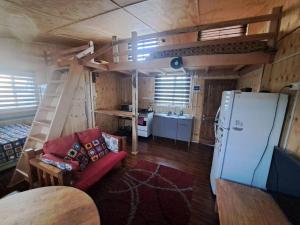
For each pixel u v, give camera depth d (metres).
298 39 1.49
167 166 3.16
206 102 4.34
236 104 1.87
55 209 1.19
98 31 3.09
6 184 2.40
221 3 2.07
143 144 4.38
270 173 1.77
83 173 2.11
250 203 1.57
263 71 2.34
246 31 3.39
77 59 2.67
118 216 1.90
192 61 2.44
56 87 2.81
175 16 2.45
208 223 1.84
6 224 1.05
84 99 3.28
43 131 2.59
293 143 1.51
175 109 4.80
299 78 1.45
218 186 1.85
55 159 1.88
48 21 2.52
